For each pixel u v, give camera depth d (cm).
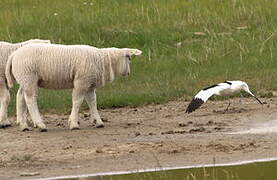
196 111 2320
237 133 1984
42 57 2066
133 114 2331
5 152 1892
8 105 2372
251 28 3191
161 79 2722
